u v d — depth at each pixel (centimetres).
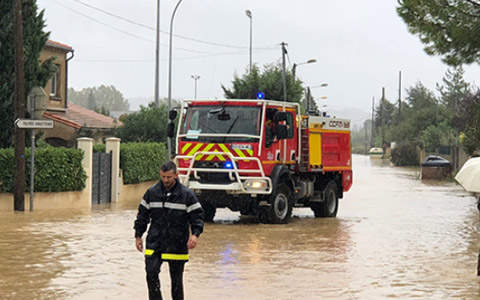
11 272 1093
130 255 1265
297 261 1227
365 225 1839
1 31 2269
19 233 1550
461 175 1080
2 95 2275
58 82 3600
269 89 5216
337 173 2156
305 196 1980
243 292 962
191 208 821
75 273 1089
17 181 2017
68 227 1672
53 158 2130
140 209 832
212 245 1414
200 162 1800
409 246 1440
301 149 1947
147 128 3578
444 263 1229
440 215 2144
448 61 2267
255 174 1778
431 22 2230
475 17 2192
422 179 4497
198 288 984
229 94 5288
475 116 3294
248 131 1783
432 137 6912
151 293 818
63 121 3397
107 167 2455
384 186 3734
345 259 1258
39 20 2362
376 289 995
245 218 2023
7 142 2309
